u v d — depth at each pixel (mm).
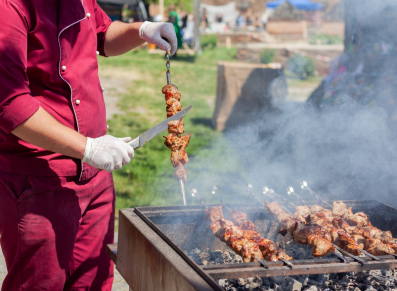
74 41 1808
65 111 1806
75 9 1777
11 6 1551
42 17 1664
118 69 12258
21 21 1581
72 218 1897
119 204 4363
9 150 1763
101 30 2324
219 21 25156
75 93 1812
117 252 1940
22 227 1770
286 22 21281
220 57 15086
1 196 1794
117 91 9953
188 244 1979
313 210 2133
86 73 1863
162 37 2285
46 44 1691
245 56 14320
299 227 1824
